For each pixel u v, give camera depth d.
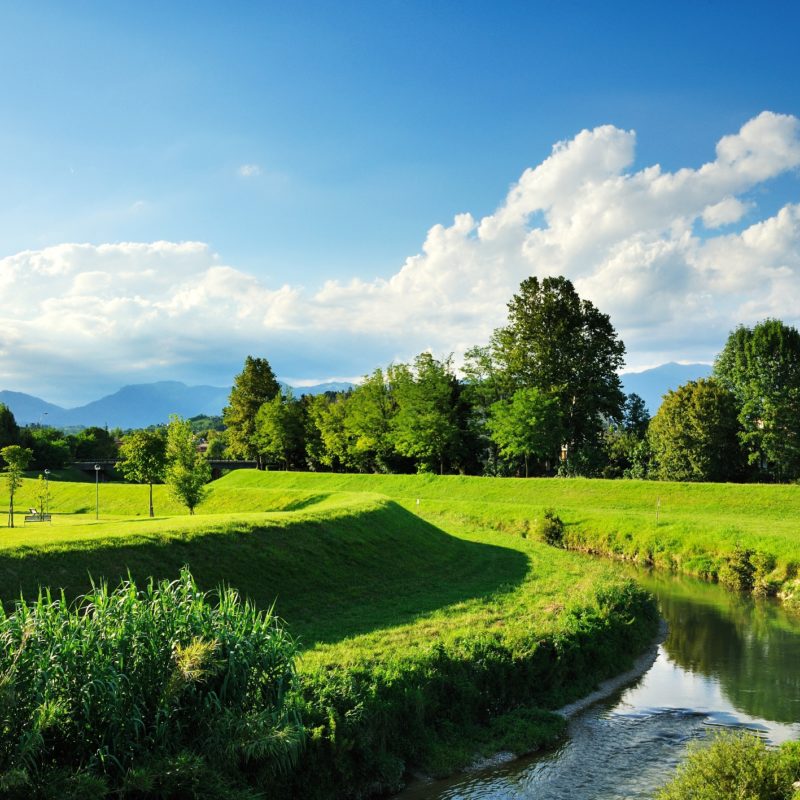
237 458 130.62
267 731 11.76
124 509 76.31
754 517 52.47
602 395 80.44
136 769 10.66
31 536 25.64
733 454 71.56
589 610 25.91
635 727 18.92
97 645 11.46
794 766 11.97
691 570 41.78
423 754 16.14
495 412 77.81
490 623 24.41
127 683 11.41
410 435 83.38
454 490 75.62
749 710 20.31
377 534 37.81
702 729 18.80
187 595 13.29
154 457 64.44
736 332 74.38
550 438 74.69
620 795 14.80
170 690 11.34
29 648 11.01
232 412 119.88
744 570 38.28
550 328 80.81
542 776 15.77
